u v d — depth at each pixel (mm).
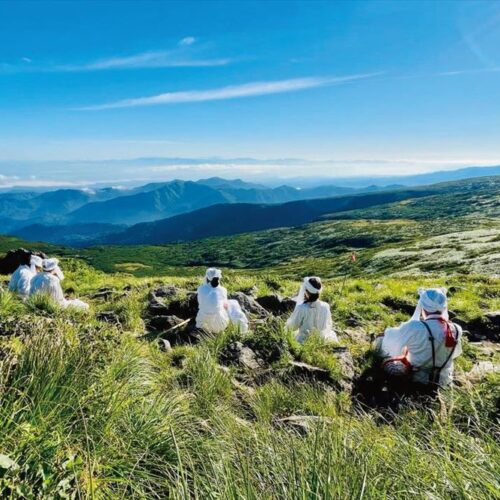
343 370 8562
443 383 7879
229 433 4863
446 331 7828
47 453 3596
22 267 13930
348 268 95500
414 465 3895
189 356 8617
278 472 3627
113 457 4168
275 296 15445
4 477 3021
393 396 7703
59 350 5055
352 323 14312
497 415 6008
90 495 3391
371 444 4227
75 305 12758
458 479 3443
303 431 5488
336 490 3199
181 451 4438
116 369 5695
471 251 73875
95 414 4453
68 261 30844
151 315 13461
